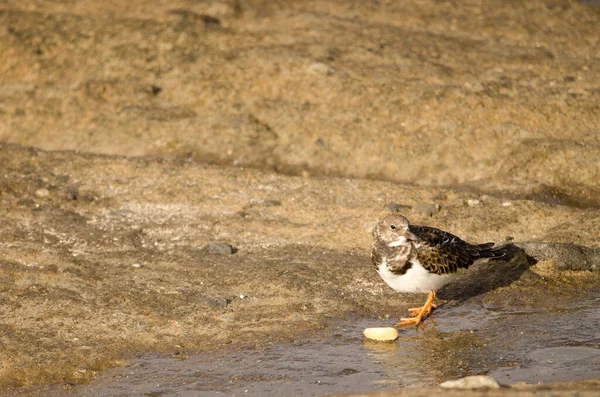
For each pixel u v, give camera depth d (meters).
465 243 11.29
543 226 13.94
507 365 9.77
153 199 15.41
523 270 12.45
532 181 15.91
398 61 19.56
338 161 16.97
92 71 20.20
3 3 23.33
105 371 10.04
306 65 19.28
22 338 10.70
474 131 17.09
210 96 19.00
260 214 14.77
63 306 11.55
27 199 15.38
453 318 11.27
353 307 11.61
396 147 16.97
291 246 13.57
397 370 9.82
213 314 11.41
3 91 19.81
